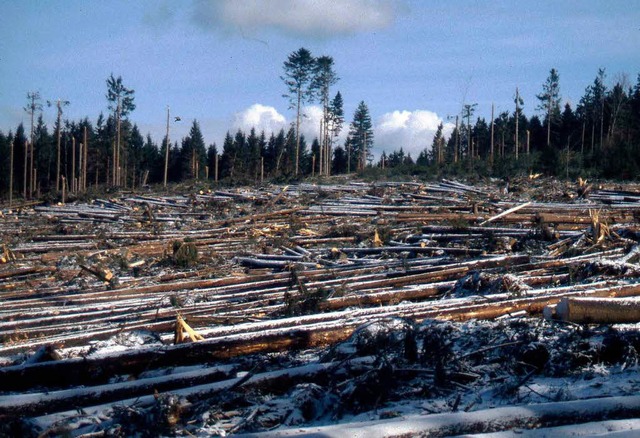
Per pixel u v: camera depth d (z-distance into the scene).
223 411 5.75
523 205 20.45
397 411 5.52
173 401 5.39
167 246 17.81
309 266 15.21
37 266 16.62
